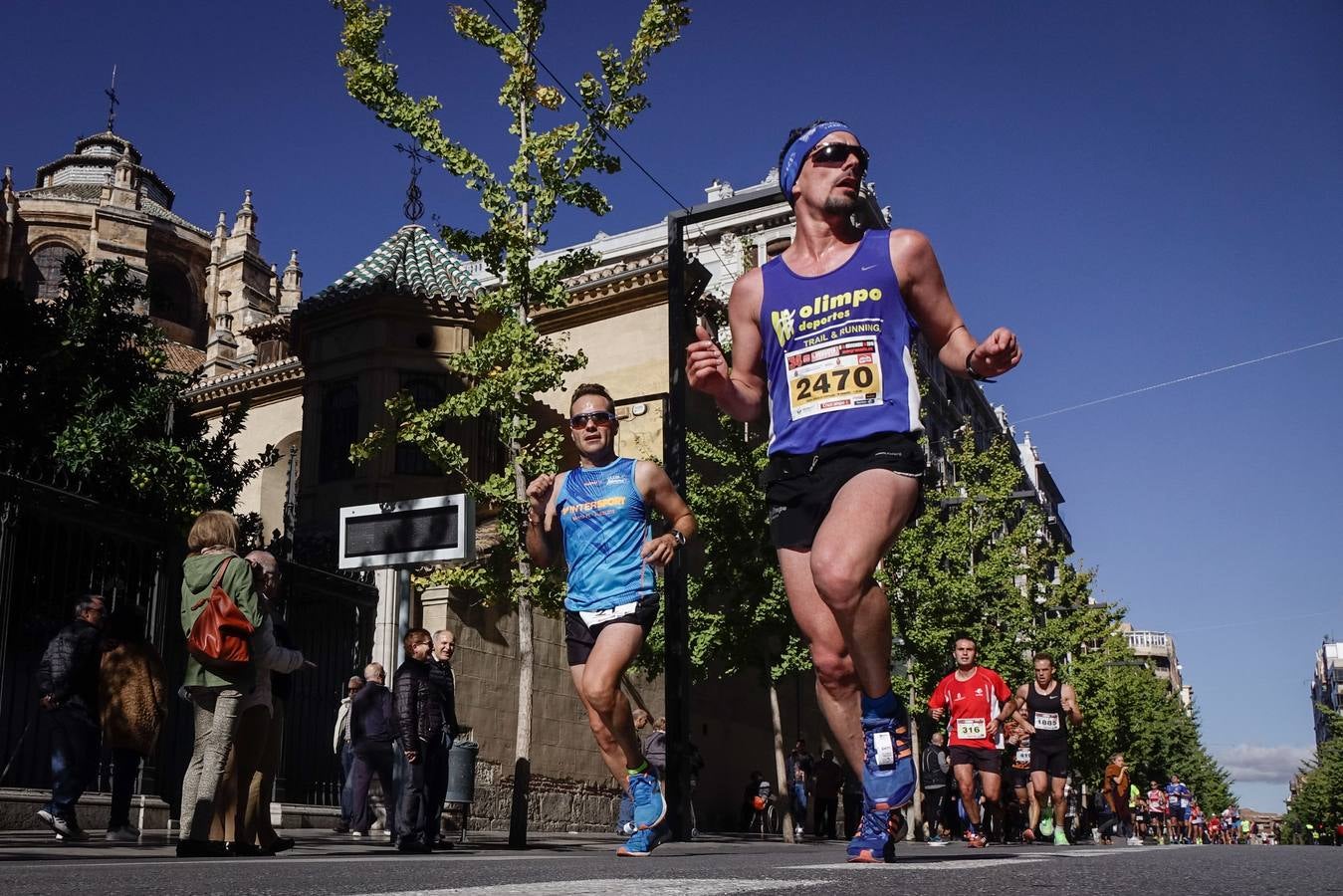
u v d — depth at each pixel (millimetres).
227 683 5879
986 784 11953
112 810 8539
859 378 3521
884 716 3367
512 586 12375
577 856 5496
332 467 22766
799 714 28750
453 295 23500
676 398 11141
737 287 3936
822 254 3779
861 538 3225
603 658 5246
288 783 13344
